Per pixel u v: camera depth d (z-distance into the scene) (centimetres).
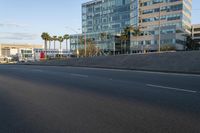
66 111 600
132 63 2527
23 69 2431
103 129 452
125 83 1115
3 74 1806
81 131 443
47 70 2200
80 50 8981
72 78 1403
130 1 9144
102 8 10200
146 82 1139
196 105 634
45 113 584
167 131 434
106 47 9731
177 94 800
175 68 1911
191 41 9194
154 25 8744
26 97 805
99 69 2205
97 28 10412
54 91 923
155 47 8350
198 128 449
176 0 8231
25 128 471
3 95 852
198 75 1470
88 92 878
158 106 629
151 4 8825
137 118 522
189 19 9419
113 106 642
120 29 9488
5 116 561
